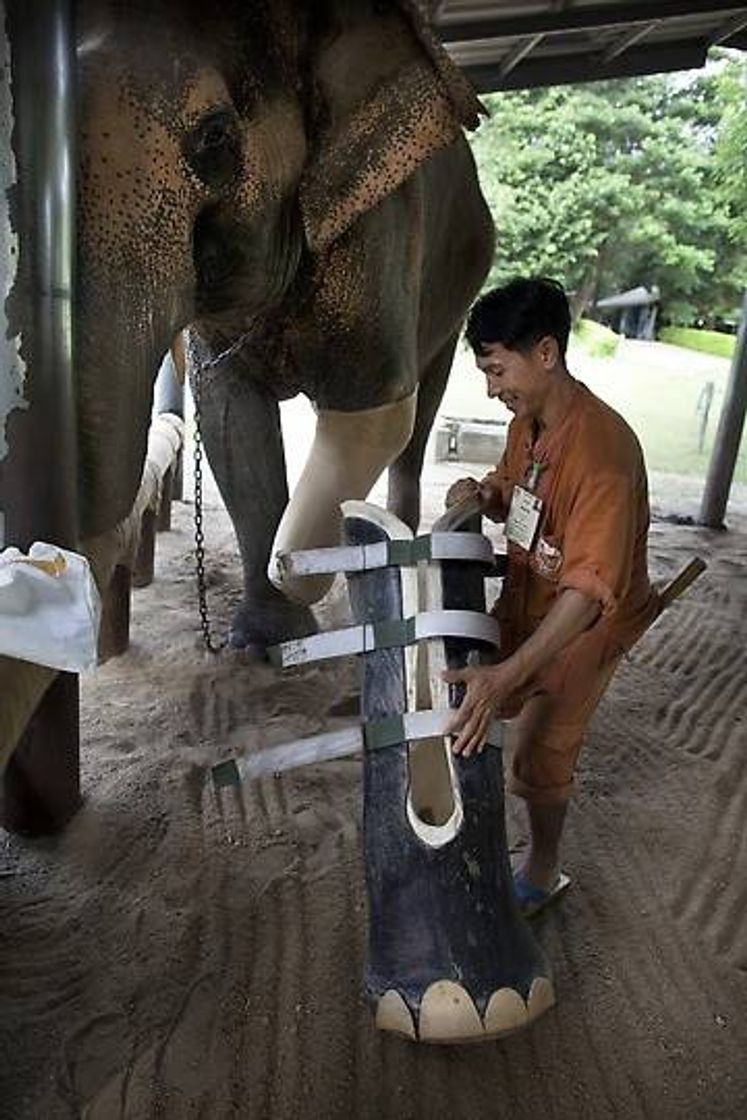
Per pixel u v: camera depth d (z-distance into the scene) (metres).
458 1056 2.43
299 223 3.10
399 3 2.93
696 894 3.12
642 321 24.66
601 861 3.24
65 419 2.13
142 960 2.65
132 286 2.30
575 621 2.23
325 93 2.94
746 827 3.51
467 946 2.18
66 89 2.04
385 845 2.24
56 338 2.09
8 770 3.04
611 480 2.28
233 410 3.99
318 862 3.12
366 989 2.27
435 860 2.21
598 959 2.80
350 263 3.40
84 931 2.74
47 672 2.13
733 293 24.61
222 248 2.78
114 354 2.27
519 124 22.81
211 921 2.82
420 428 5.59
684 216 23.33
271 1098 2.29
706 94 25.36
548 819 2.79
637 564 2.52
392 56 2.96
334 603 5.32
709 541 7.59
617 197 22.56
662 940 2.90
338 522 3.72
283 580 3.58
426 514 7.83
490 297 2.33
